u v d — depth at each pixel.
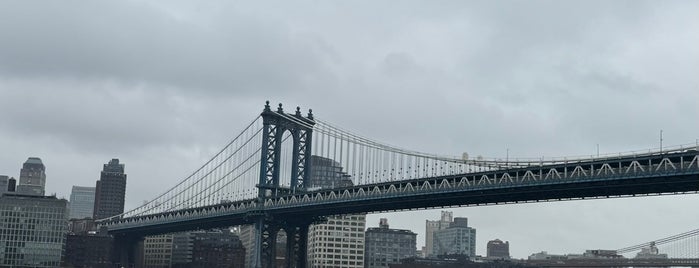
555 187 152.12
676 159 137.00
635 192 148.75
